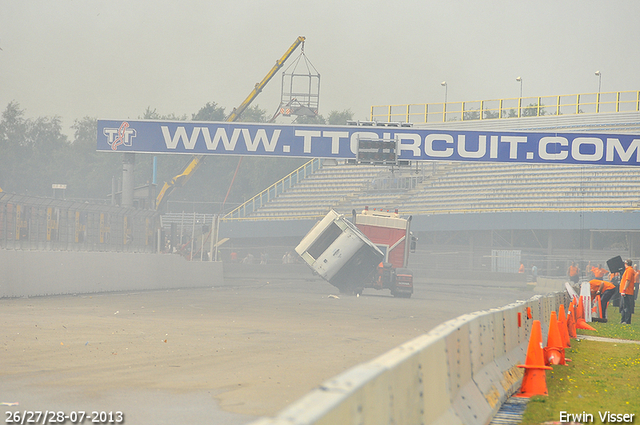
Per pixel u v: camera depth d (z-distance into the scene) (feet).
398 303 192.44
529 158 224.94
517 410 55.16
